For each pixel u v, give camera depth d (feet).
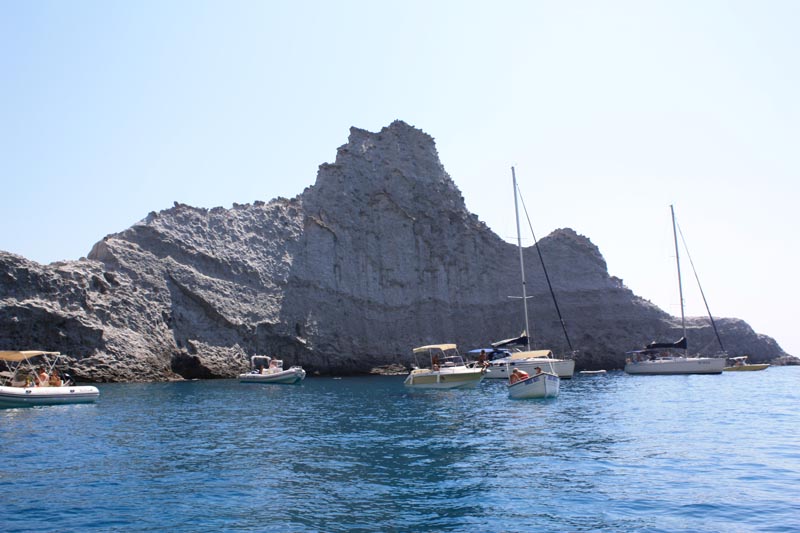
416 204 299.58
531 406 125.49
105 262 222.07
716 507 48.67
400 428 95.40
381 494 54.29
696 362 241.76
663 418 102.37
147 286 223.10
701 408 117.29
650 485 55.77
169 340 220.02
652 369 245.45
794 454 69.36
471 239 300.61
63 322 194.29
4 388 125.90
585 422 98.63
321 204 282.77
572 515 47.32
